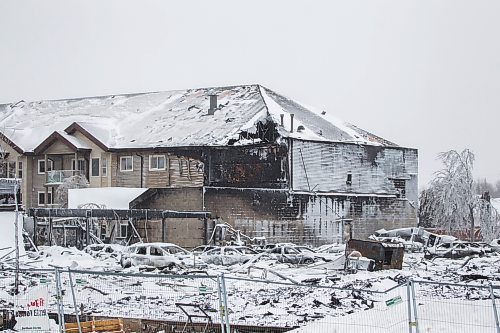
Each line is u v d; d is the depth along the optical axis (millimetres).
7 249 46656
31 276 34375
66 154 70312
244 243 57062
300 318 23766
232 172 63125
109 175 67188
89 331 21609
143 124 70312
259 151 62312
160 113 71875
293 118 65438
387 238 61031
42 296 21547
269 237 59000
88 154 68812
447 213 77062
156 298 28297
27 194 71250
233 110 68125
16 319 21516
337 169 65062
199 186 61531
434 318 21500
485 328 20109
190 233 56906
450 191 76750
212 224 57594
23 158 71625
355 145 66750
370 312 22984
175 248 45312
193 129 66688
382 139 74000
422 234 64000
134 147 66062
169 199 59125
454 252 52969
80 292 29344
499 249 57156
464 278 35906
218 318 23625
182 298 28219
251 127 64062
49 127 74312
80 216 52812
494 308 18062
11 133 74000
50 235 53844
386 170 69438
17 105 82250
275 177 61656
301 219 61125
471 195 77125
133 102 76125
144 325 23453
